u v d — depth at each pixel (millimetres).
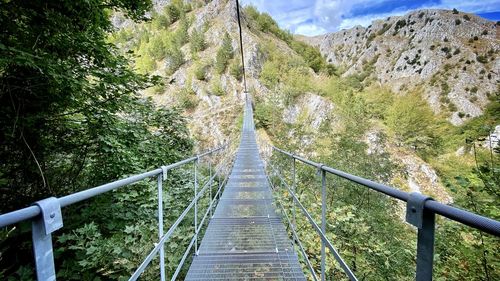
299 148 16141
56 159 3475
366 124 22062
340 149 14367
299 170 7430
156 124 5570
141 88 3727
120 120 4125
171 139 6031
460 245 3338
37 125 2924
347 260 3990
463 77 96688
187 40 79062
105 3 3789
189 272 2455
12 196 2977
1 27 2432
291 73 60750
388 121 43656
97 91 3150
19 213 623
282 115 38938
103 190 1052
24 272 2385
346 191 8508
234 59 62875
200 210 4535
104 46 3232
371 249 4035
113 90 3363
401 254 4973
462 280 3305
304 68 67062
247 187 5746
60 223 765
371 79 125750
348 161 13438
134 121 4766
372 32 158250
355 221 4148
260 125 37438
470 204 3332
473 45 110625
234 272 2449
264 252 2824
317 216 4215
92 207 3150
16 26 2473
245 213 4055
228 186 5863
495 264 2879
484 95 88562
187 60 68500
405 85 110625
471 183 3162
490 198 3027
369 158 13578
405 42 134125
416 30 135000
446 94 93312
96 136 3375
